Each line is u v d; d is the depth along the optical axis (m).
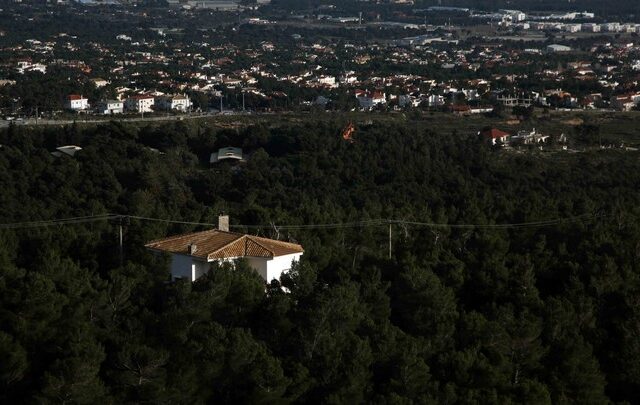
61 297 61.47
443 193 134.75
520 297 71.44
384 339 60.44
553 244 91.00
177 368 57.41
